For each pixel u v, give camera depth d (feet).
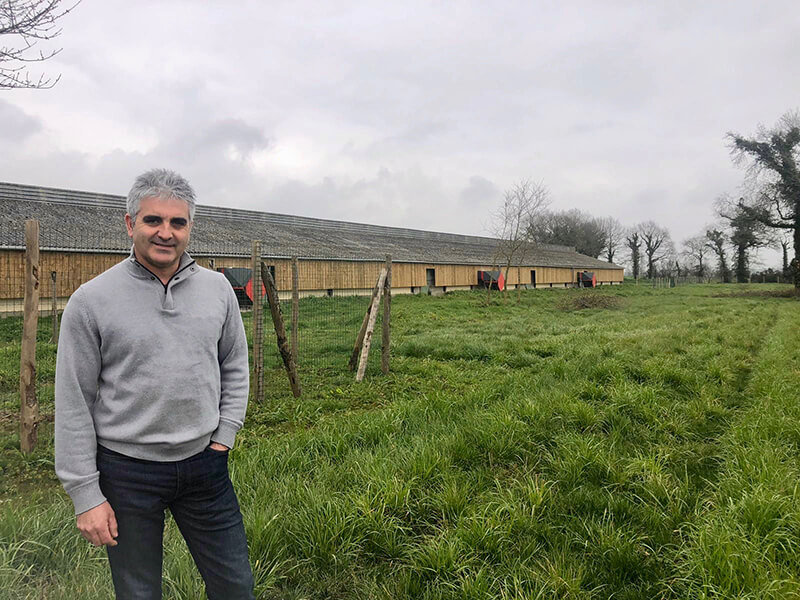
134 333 6.05
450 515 11.91
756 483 12.57
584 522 11.57
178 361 6.25
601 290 144.56
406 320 60.08
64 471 5.81
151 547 6.37
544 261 161.48
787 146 121.08
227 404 6.95
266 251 82.79
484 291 125.29
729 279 232.94
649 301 100.53
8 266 56.59
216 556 6.73
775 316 64.59
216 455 6.68
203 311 6.60
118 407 6.07
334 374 29.30
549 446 16.15
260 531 10.43
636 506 12.50
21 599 8.63
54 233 62.80
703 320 55.98
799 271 121.70
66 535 10.34
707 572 9.36
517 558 10.22
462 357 34.68
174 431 6.23
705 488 13.29
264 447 15.53
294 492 12.38
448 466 14.02
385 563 10.40
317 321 55.26
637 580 10.00
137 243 6.26
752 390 23.22
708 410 20.10
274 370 30.22
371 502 11.69
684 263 286.66
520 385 23.44
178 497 6.45
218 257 72.54
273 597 9.29
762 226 132.87
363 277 95.09
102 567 9.46
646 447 16.43
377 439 16.69
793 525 10.55
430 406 19.86
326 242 107.45
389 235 144.66
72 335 5.90
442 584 9.57
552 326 53.36
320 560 10.28
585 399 20.89
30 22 16.19
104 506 5.96
